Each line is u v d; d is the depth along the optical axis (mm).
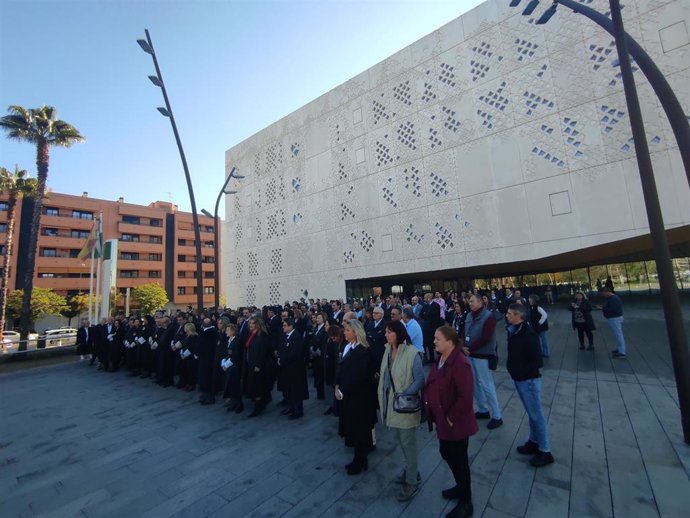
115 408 7082
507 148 16531
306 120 25984
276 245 27281
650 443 3992
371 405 4066
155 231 58031
